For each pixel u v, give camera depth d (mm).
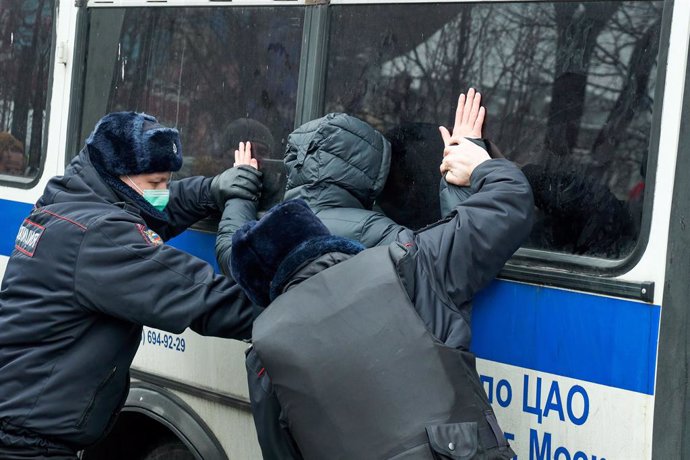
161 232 3232
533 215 2518
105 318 2744
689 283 2303
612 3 2492
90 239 2664
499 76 2709
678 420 2312
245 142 3348
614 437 2426
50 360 2732
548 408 2557
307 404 2273
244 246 2457
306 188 2881
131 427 3723
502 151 2707
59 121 3906
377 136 2883
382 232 2744
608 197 2504
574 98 2568
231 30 3379
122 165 2768
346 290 2318
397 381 2221
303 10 3158
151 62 3635
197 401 3441
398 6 2924
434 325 2348
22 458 2742
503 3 2697
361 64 3016
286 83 3213
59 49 3904
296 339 2297
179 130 3557
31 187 4023
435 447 2150
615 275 2443
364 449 2211
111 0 3760
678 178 2336
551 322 2553
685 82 2336
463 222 2449
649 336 2367
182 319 2643
